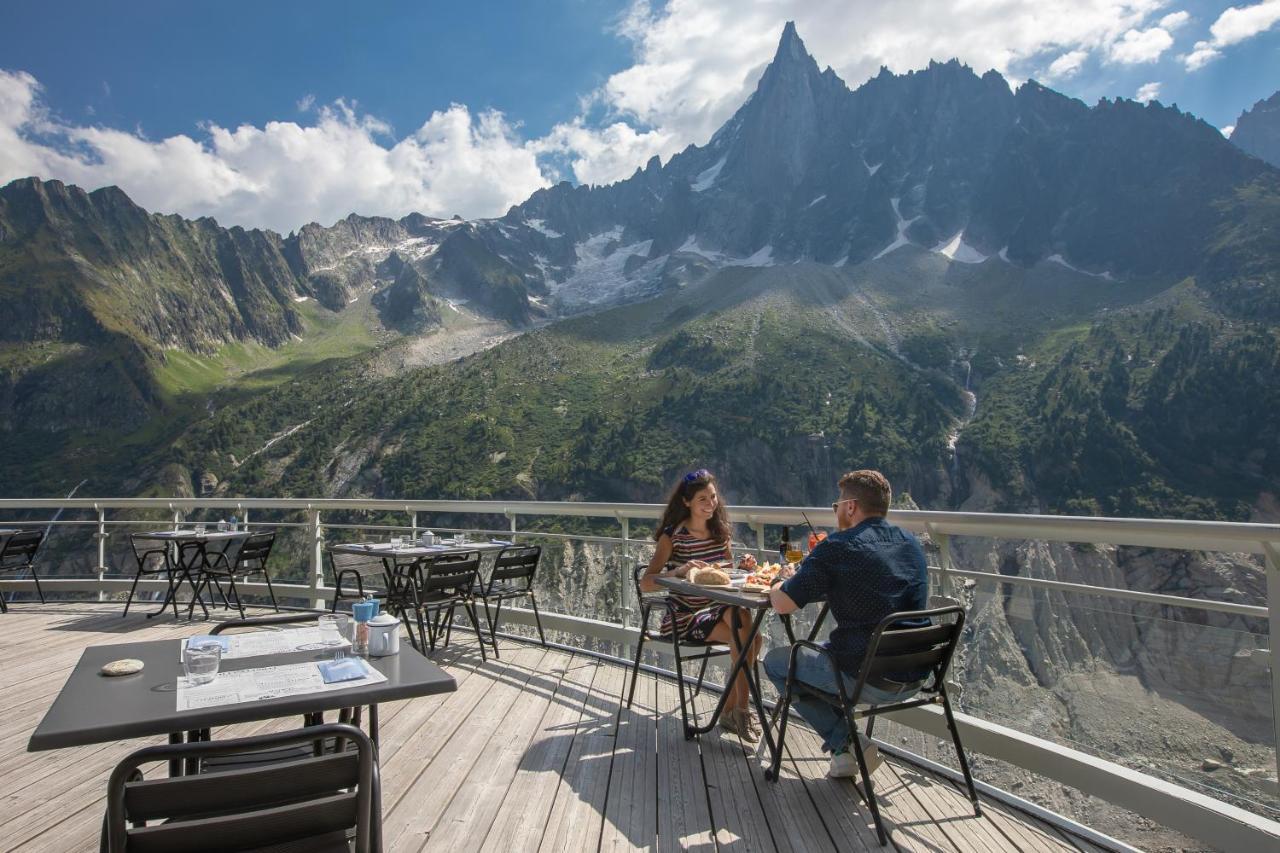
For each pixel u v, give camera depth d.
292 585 7.83
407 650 2.45
